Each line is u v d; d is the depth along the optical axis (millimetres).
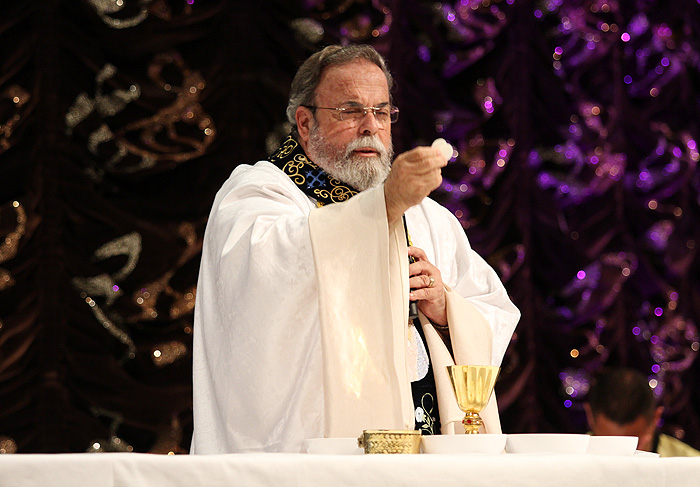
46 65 14195
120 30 14664
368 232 7258
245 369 7590
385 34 16359
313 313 7523
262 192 8656
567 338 17188
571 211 17625
